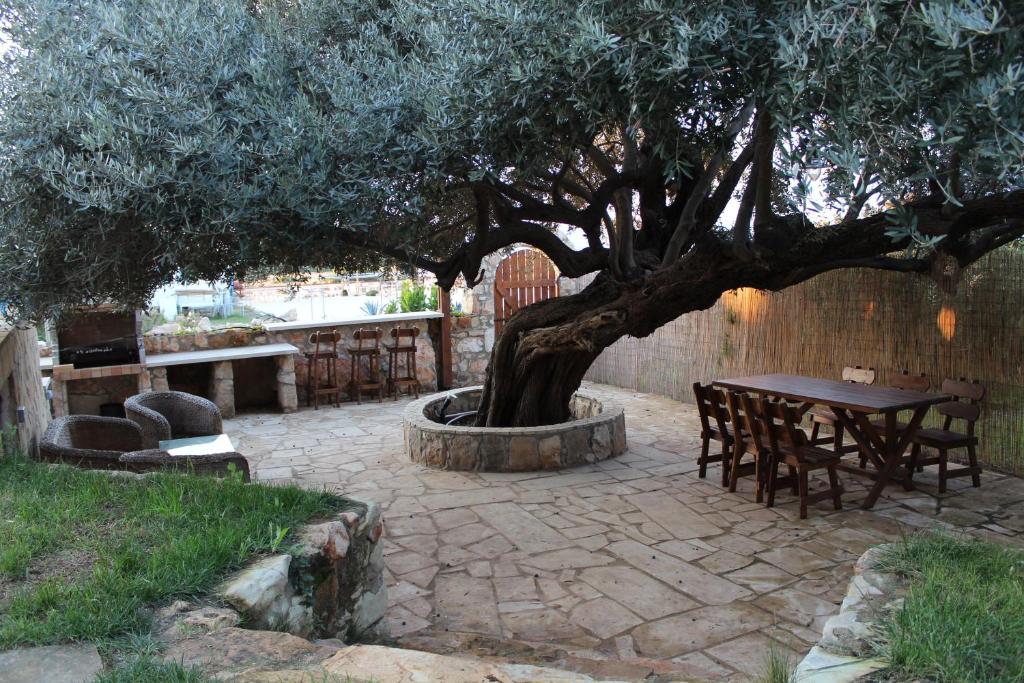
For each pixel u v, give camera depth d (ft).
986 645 6.27
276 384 33.40
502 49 10.93
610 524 16.03
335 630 9.11
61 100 11.07
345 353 35.27
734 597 12.17
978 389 17.62
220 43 12.32
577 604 12.07
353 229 12.67
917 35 6.89
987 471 19.25
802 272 17.79
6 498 10.06
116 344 27.94
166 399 18.76
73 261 12.67
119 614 6.79
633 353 34.88
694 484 19.13
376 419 30.45
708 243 17.02
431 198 14.25
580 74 10.00
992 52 6.84
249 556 8.27
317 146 11.73
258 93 12.32
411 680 6.09
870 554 9.07
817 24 7.07
